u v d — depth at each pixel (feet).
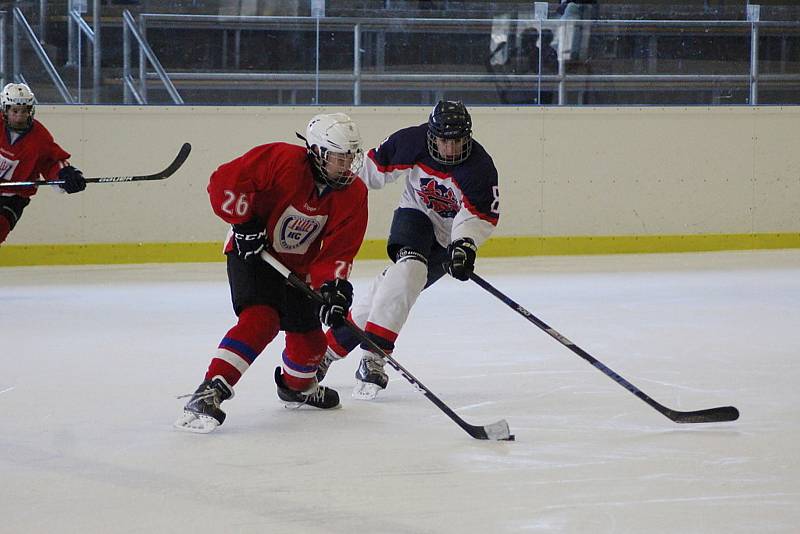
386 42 102.78
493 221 45.78
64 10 96.07
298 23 100.94
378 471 33.71
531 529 28.30
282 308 40.24
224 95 99.81
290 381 41.91
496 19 103.91
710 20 106.93
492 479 32.89
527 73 104.47
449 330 62.64
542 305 72.69
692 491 31.68
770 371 50.80
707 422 40.16
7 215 74.02
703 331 62.49
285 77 101.09
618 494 31.37
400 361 53.16
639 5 107.24
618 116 103.76
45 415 41.34
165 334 61.00
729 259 100.07
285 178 38.19
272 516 29.27
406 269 45.42
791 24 108.06
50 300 74.54
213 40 99.14
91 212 94.43
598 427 39.73
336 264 39.55
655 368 51.49
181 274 88.94
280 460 34.96
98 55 96.68
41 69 95.91
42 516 29.19
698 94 107.24
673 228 105.70
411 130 46.78
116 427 39.40
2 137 72.79
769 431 39.14
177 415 41.39
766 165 107.14
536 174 102.63
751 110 106.22
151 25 97.91
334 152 37.52
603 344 58.13
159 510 29.73
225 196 37.78
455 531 28.09
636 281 85.30
